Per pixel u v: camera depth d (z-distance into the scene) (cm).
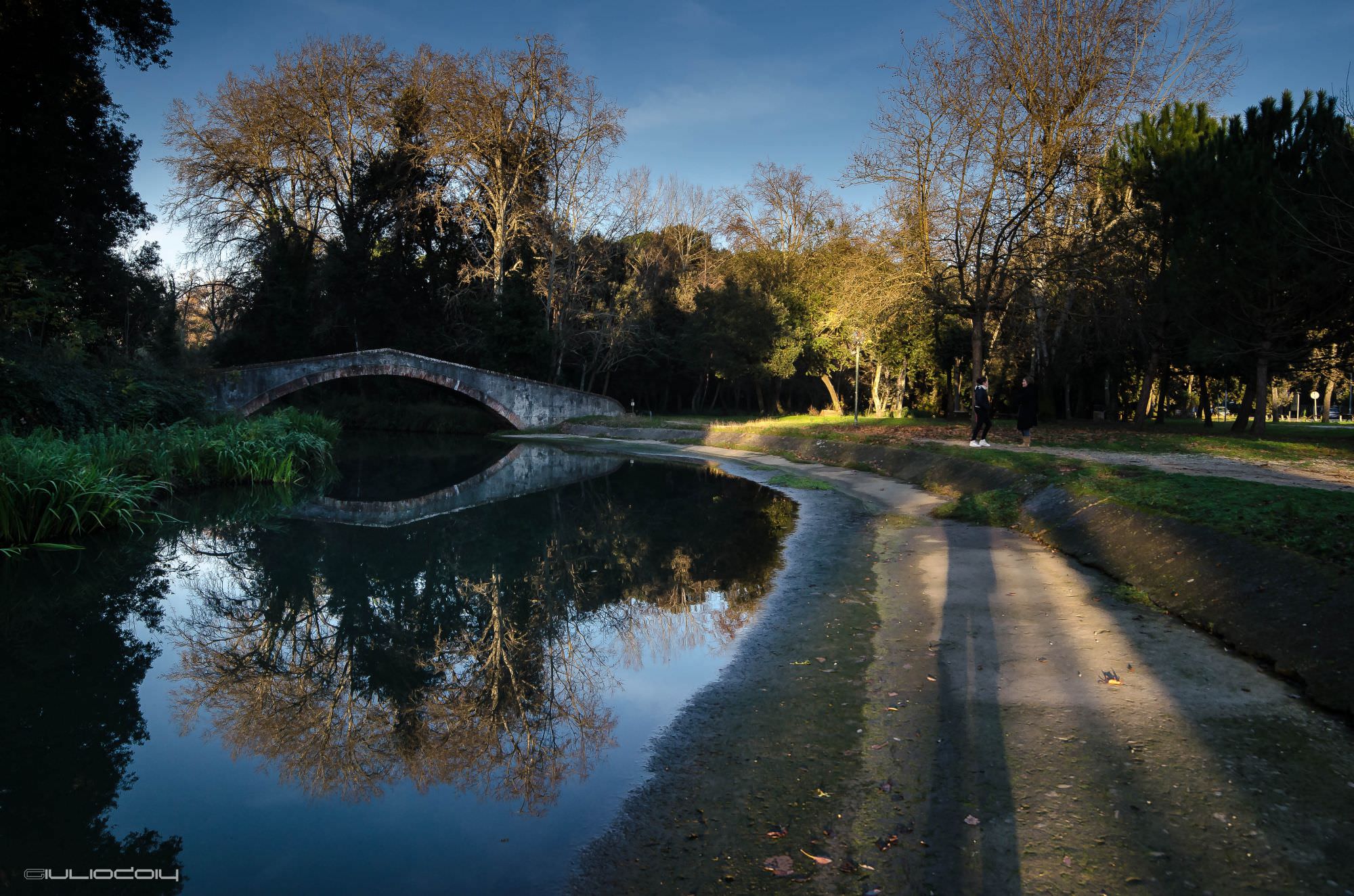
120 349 2625
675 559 1158
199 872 390
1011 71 2555
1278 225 1967
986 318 3114
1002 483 1425
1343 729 481
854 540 1180
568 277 4344
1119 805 403
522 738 553
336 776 509
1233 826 380
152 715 621
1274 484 1102
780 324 4003
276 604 955
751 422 3716
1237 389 4672
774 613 808
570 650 762
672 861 375
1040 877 346
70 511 1305
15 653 776
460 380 4247
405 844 412
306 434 2484
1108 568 886
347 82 4447
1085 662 612
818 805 419
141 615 905
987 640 679
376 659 755
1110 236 2539
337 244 4469
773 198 4416
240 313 4706
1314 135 2098
